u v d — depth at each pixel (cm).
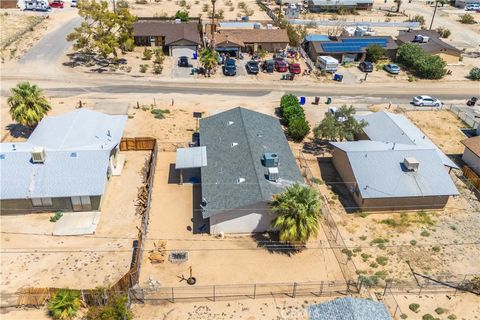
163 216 4138
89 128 4828
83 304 3177
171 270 3562
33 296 3181
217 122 5116
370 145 4866
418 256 3844
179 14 9831
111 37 7544
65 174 4125
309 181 4778
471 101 6950
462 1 14125
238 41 8406
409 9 13725
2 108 5950
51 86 6700
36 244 3756
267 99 6731
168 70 7581
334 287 3484
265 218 3912
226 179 4116
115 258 3656
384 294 3444
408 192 4253
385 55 8756
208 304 3294
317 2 12306
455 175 5103
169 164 4925
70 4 11269
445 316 3278
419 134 5266
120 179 4628
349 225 4178
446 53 8806
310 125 5997
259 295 3388
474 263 3797
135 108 6153
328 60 7894
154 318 3166
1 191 3947
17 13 10169
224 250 3794
